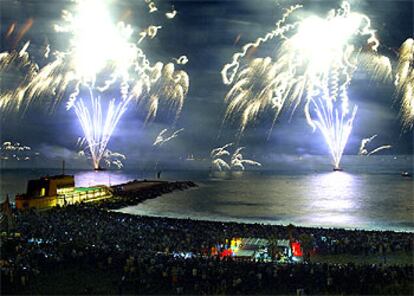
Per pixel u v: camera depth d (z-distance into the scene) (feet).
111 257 138.62
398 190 522.47
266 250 164.25
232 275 126.21
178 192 495.41
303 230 212.23
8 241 155.02
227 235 195.93
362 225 264.52
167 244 174.29
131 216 257.96
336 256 168.76
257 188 555.28
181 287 118.83
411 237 195.52
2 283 119.24
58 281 124.57
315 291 119.03
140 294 116.37
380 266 137.39
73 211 257.34
